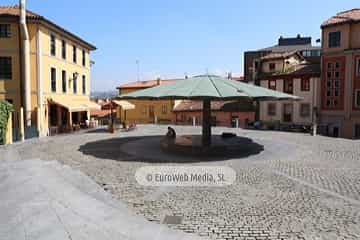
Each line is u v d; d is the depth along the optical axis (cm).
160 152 1432
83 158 1280
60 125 2545
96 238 526
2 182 873
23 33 2153
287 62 3762
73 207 673
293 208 672
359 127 2959
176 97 1207
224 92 1251
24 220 600
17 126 2231
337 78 3081
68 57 2722
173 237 532
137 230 559
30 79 2223
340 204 698
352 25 2981
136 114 4659
